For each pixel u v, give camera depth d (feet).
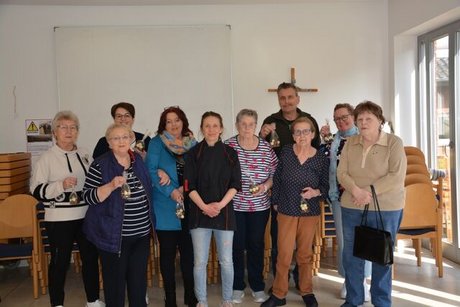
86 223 8.55
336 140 10.83
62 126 9.69
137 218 8.51
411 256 14.80
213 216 9.47
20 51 16.05
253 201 10.46
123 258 8.42
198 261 9.76
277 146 11.19
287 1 16.28
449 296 11.23
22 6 15.98
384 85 16.87
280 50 16.69
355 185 9.46
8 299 12.01
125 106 11.60
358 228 9.46
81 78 16.20
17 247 12.08
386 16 16.79
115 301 8.37
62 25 16.14
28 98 16.12
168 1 15.88
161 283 12.62
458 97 13.82
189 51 16.47
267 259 13.23
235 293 11.07
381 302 9.70
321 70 16.76
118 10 16.28
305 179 10.06
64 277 9.87
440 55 14.92
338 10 16.70
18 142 16.14
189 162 9.67
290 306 10.68
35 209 12.04
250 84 16.70
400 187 9.32
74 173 9.77
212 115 9.79
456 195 13.85
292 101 11.75
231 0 15.99
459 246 13.75
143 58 16.35
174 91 16.51
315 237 13.01
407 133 16.51
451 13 12.92
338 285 12.19
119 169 8.41
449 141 14.20
